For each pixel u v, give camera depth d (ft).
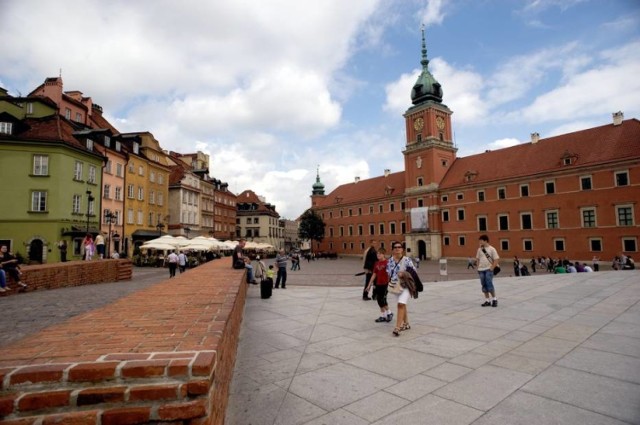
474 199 193.36
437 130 224.12
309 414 13.57
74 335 10.40
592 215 148.15
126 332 10.80
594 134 160.86
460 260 198.59
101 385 7.39
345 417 13.32
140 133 166.91
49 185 102.68
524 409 13.80
